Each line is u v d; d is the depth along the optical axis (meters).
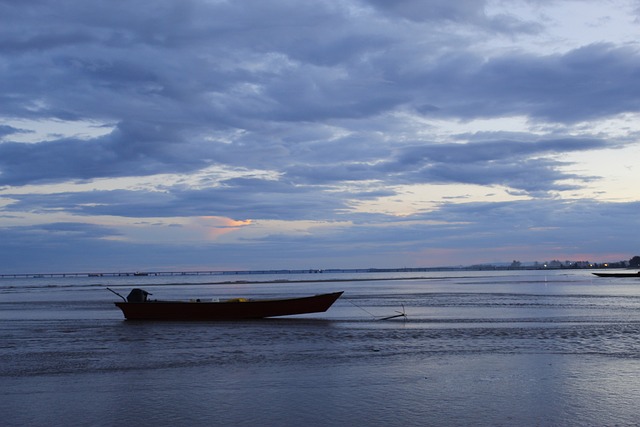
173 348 27.12
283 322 39.19
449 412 15.66
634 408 15.90
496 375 20.12
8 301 72.81
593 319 38.88
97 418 15.34
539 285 109.81
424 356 24.16
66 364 23.00
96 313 49.59
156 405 16.53
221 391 18.09
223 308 41.06
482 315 42.78
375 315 44.09
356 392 17.86
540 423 14.70
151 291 113.94
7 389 18.62
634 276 174.25
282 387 18.56
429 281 158.75
